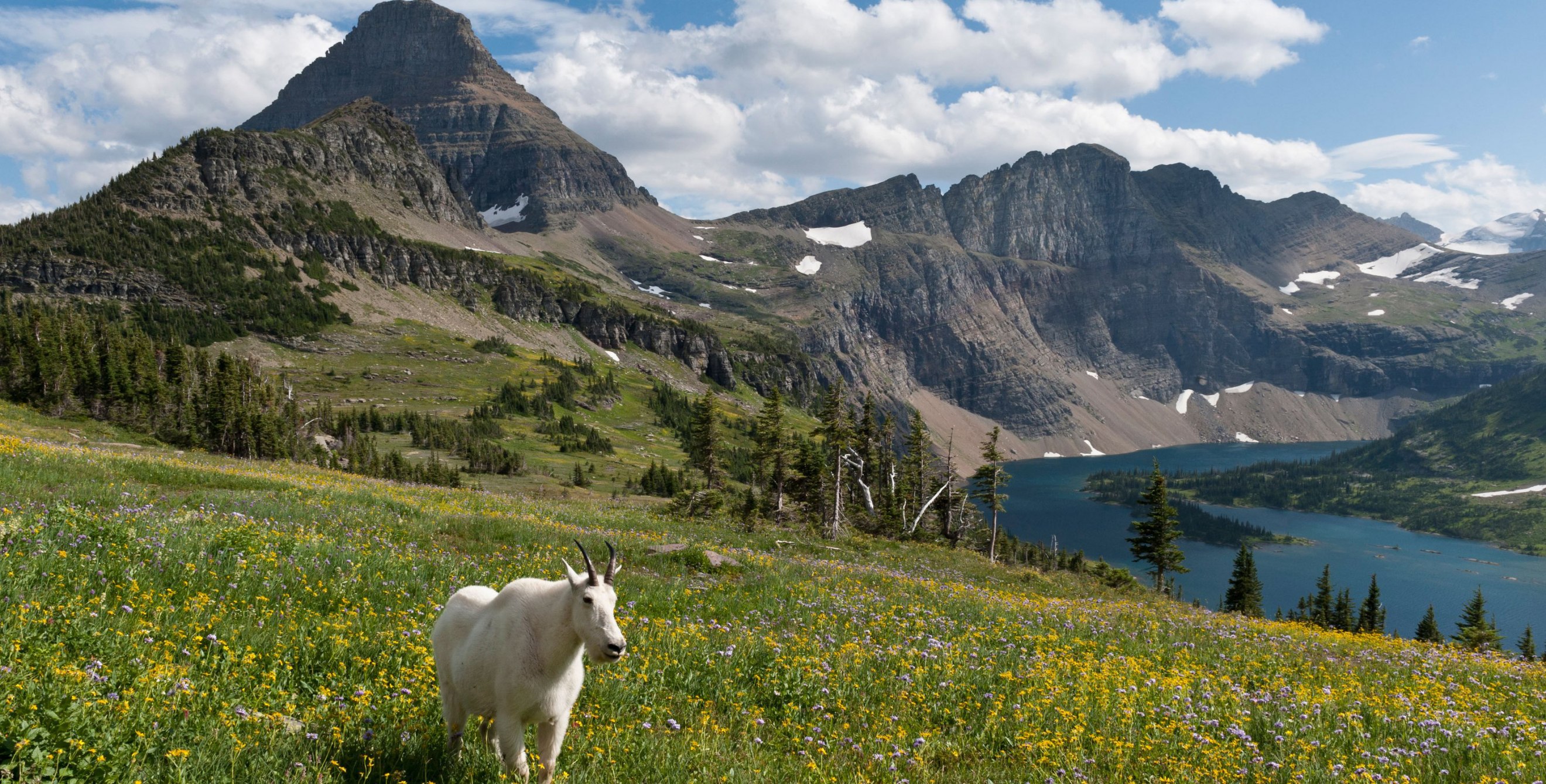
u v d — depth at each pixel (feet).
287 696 23.76
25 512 44.78
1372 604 319.47
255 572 39.14
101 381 289.53
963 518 249.55
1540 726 35.91
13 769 15.53
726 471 556.10
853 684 34.06
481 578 48.49
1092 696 35.14
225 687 22.95
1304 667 49.60
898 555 115.44
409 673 27.17
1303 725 33.22
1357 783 26.43
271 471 116.06
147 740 18.01
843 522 187.73
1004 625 53.11
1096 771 26.68
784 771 24.07
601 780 21.54
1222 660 49.29
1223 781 26.48
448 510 86.63
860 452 228.43
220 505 65.57
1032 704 32.45
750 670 34.47
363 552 50.06
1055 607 66.54
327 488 88.69
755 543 100.68
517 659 20.76
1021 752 28.17
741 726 28.30
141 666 22.49
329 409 489.26
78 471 73.51
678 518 125.08
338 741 20.67
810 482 206.69
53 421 248.52
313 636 29.68
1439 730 33.19
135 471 81.15
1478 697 42.14
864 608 55.01
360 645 29.48
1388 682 46.88
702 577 62.59
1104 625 58.70
